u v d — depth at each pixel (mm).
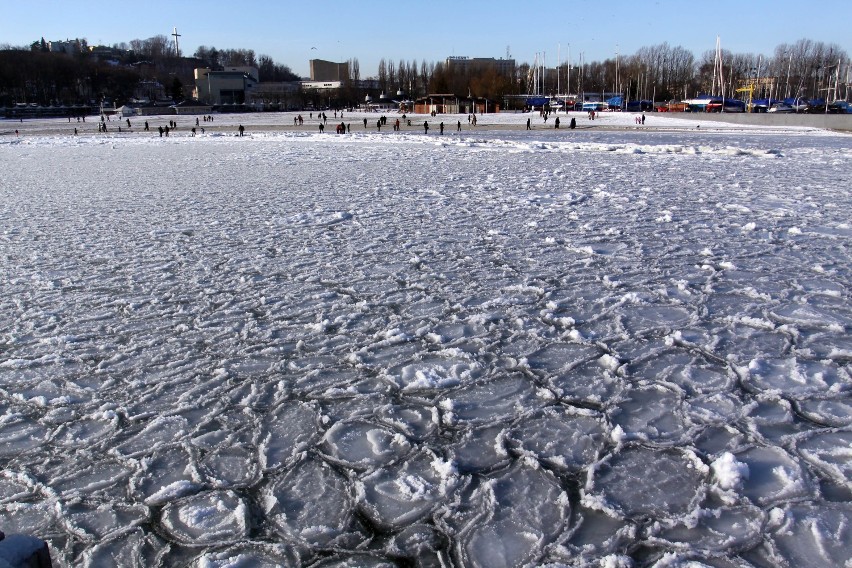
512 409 4406
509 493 3516
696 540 3111
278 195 14414
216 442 4098
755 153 22938
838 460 3705
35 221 11664
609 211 11500
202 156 26875
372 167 20609
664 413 4285
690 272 7461
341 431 4191
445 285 7180
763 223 10164
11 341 5828
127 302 6836
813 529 3133
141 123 67938
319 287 7215
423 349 5438
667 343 5387
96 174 20188
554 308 6309
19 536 2393
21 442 4188
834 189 13875
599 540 3135
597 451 3871
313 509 3445
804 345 5305
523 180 16297
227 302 6762
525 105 85938
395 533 3254
